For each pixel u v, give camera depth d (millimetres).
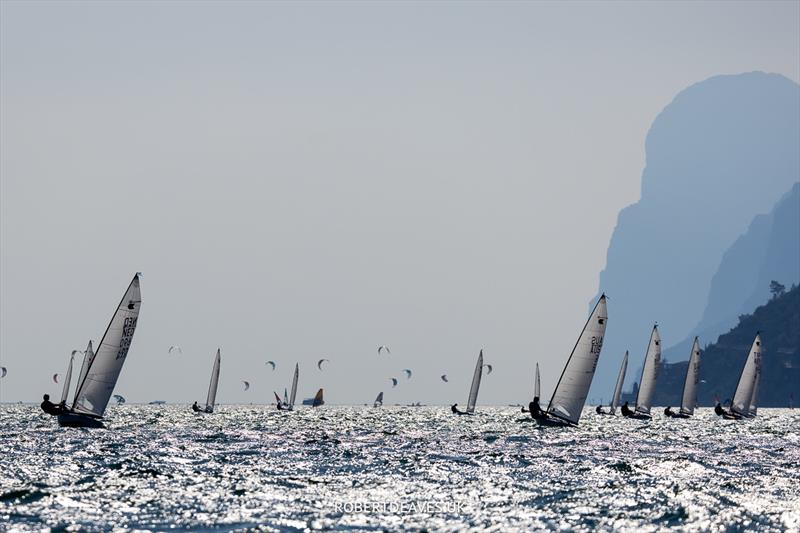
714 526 160500
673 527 159625
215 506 173875
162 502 178000
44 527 151875
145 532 149625
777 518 168500
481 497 190375
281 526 155500
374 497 188375
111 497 182625
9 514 162750
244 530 151750
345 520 161250
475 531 153250
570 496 192625
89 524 154875
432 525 157750
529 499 188250
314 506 175750
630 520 164500
